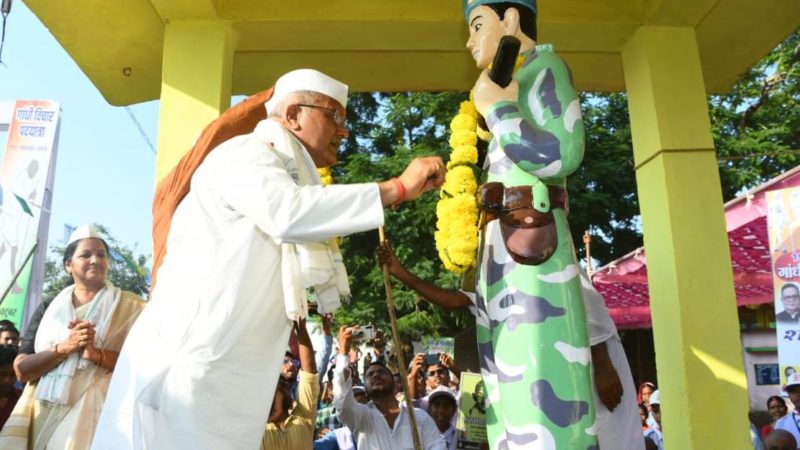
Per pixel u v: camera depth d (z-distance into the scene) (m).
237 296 2.13
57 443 3.24
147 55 4.50
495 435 2.66
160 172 3.79
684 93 4.08
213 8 3.92
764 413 10.16
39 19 4.10
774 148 14.84
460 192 3.10
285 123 2.52
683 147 3.99
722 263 3.82
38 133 10.20
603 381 2.97
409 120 13.74
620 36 4.29
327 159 2.62
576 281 2.60
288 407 4.39
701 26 4.35
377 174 11.98
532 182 2.65
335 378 4.77
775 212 6.52
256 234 2.22
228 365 2.08
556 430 2.40
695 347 3.70
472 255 3.01
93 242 3.71
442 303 3.17
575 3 4.16
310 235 2.12
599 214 13.32
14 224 9.74
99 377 3.41
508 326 2.54
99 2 3.96
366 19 4.06
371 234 12.02
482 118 3.18
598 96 15.85
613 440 2.98
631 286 11.18
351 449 5.89
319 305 2.48
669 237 3.86
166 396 2.02
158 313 2.16
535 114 2.60
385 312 11.84
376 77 4.84
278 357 2.22
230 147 2.31
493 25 2.79
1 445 3.29
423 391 7.55
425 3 4.10
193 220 2.26
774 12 4.22
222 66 3.96
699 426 3.60
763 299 11.00
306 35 4.22
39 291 9.80
